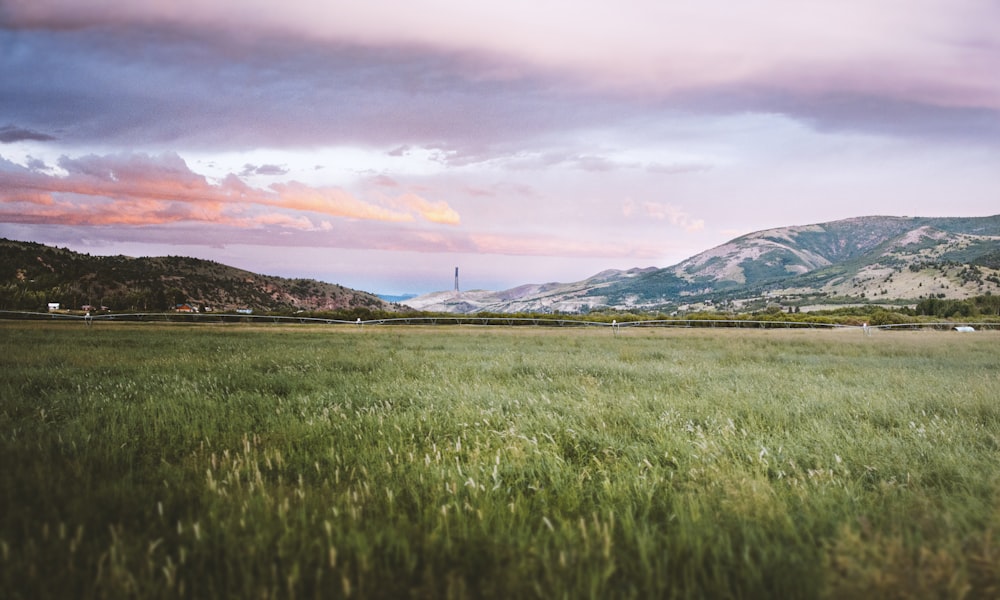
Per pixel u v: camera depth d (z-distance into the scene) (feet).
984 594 7.97
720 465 15.06
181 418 20.56
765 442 18.45
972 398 26.48
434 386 29.89
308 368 38.86
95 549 8.87
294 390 28.81
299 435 18.71
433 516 11.04
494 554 9.10
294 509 10.92
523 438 17.28
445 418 21.76
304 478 13.93
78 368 35.53
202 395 26.09
